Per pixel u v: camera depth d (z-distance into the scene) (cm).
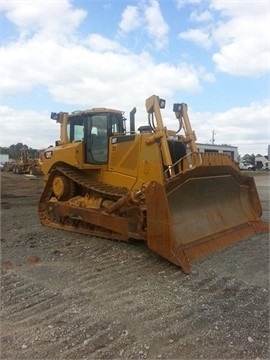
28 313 398
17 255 621
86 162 800
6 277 512
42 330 359
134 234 604
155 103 650
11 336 350
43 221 870
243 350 316
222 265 541
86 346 328
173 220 579
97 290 459
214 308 398
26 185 2194
